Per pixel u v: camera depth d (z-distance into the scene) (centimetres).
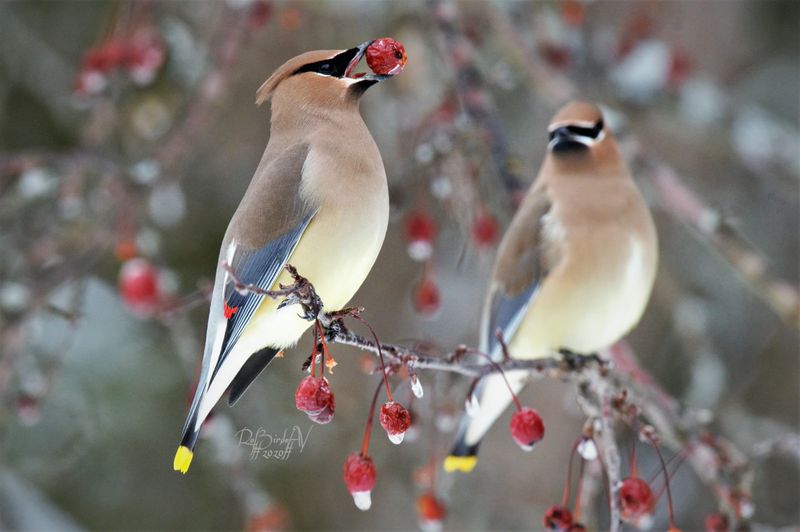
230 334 734
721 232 1125
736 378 1509
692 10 1623
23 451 1265
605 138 984
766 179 1414
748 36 1644
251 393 1172
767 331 1544
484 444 1377
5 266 1110
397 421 637
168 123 1204
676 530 721
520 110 1444
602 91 1346
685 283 1469
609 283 960
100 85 1118
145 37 1138
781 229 1594
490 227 1054
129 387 1303
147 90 1195
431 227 1036
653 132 1573
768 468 1431
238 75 1284
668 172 1152
